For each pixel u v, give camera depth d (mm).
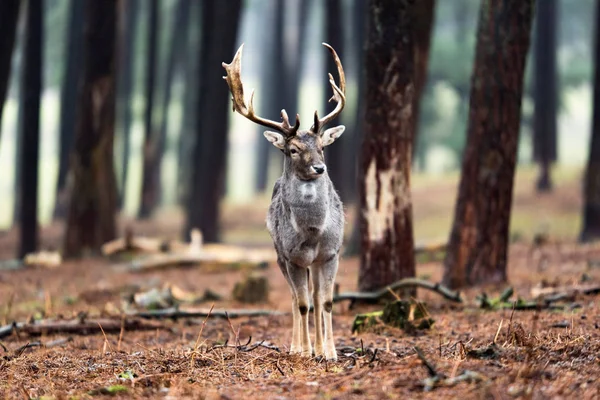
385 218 13070
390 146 12984
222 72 28172
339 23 27953
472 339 9312
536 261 18297
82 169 23688
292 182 8586
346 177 35344
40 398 7094
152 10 36625
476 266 14508
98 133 23672
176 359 8648
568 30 56719
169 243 22312
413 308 10672
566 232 30047
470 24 53219
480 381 6750
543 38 37094
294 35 53031
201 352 9008
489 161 14367
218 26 28125
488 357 7816
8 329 11414
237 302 14820
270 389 7121
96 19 23531
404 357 8180
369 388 6832
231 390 7160
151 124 37688
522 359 7648
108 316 12320
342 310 12938
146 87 37344
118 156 50812
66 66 35844
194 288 17156
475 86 14438
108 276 19609
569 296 12305
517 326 10055
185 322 12398
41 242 30016
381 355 8492
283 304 14602
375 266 13148
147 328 11906
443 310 12195
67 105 35906
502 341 9039
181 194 46375
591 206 22703
